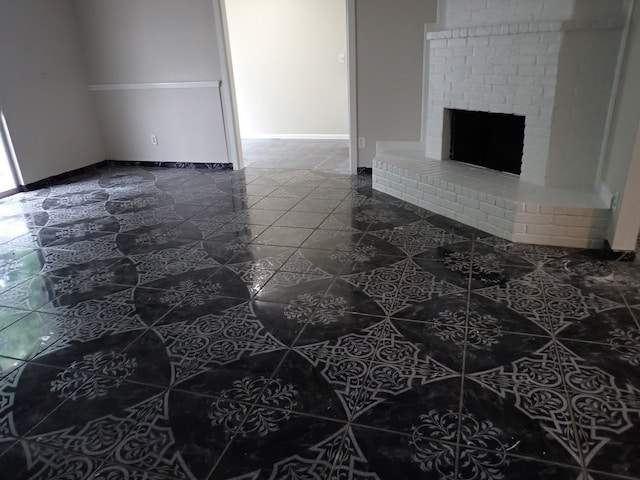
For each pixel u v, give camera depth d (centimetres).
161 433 154
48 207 406
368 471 137
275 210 377
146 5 477
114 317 227
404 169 377
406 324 210
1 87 427
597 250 277
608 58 271
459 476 134
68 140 505
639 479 131
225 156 519
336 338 202
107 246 317
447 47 358
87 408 167
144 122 532
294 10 627
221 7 460
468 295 232
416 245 296
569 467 135
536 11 301
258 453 145
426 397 165
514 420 153
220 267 277
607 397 161
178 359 193
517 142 338
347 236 315
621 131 255
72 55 503
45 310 236
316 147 625
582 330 200
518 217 288
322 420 157
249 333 208
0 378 185
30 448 150
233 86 495
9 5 429
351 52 429
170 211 385
